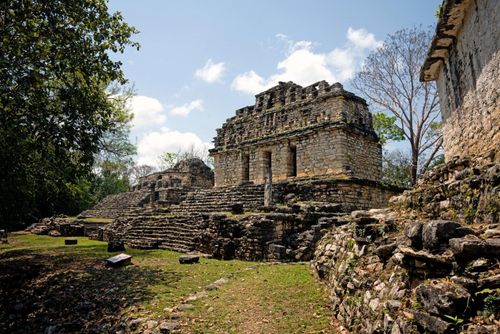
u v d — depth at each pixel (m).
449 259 3.21
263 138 23.48
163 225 18.02
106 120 10.95
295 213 12.85
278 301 6.46
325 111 20.59
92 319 6.98
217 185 26.91
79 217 35.47
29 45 9.43
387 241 4.94
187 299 7.10
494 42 6.00
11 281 10.46
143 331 5.79
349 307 4.77
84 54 9.70
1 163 10.05
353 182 16.81
